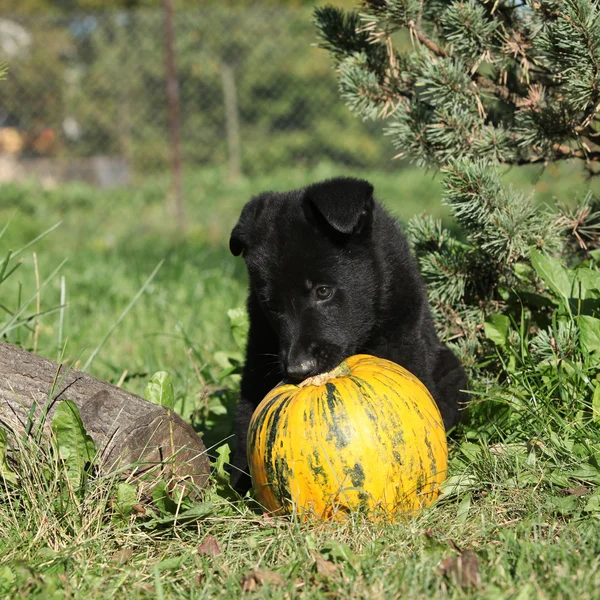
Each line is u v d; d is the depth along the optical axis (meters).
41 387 4.49
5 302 10.21
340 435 3.96
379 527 3.99
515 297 5.86
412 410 4.12
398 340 5.43
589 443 4.53
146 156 24.16
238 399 5.53
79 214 20.14
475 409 5.17
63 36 22.17
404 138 5.87
